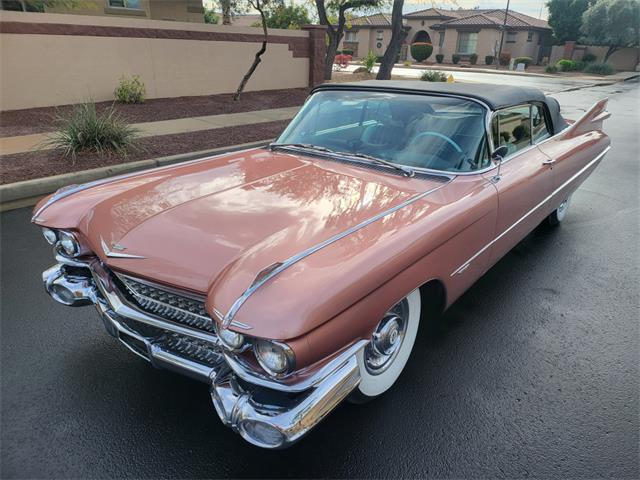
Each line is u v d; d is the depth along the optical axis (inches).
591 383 111.6
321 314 69.9
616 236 201.6
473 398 105.3
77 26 428.1
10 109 406.9
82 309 135.9
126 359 115.0
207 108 469.4
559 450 92.5
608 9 1651.1
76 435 92.5
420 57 1769.2
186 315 84.7
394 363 103.5
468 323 134.7
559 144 167.8
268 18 884.0
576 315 140.4
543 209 160.9
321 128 139.3
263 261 78.0
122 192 108.2
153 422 96.0
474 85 142.9
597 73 1480.1
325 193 104.4
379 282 80.6
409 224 93.7
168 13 614.9
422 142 123.3
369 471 86.7
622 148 385.1
